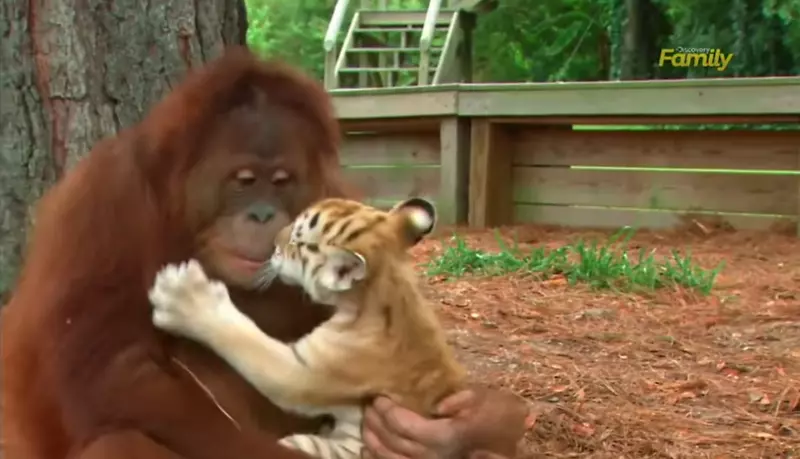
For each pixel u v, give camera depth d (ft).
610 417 17.02
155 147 9.80
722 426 16.78
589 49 80.28
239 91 9.93
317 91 10.52
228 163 9.70
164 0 14.39
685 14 63.62
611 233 38.32
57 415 9.51
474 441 9.81
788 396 18.07
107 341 9.10
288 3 91.76
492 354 20.79
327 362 9.29
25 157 13.82
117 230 9.34
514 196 42.01
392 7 93.56
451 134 40.11
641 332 22.86
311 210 9.49
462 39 67.15
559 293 26.81
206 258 9.87
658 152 39.09
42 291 9.35
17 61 13.70
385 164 44.19
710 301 26.05
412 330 9.70
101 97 14.07
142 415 8.99
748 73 60.70
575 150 40.65
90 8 13.94
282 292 10.38
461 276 29.04
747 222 37.68
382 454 9.52
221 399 10.00
